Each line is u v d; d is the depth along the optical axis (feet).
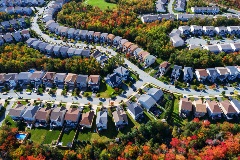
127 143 483.10
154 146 469.57
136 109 537.24
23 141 492.13
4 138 483.51
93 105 573.74
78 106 570.46
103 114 531.91
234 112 531.50
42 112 538.06
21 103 583.17
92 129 522.06
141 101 561.43
